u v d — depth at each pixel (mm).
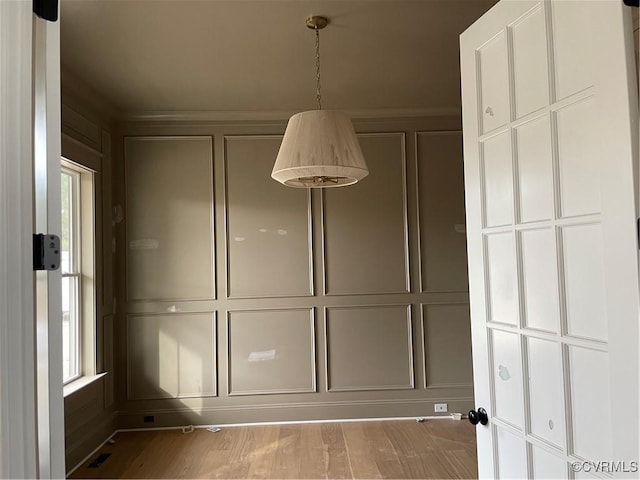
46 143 1228
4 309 1063
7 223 1083
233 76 3564
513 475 1464
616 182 1058
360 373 4465
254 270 4457
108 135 4297
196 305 4414
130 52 3102
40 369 1178
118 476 3305
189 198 4445
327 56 3234
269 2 2521
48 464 1187
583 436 1185
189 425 4344
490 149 1567
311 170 2449
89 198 3947
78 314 3854
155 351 4371
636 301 1010
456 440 3855
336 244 4508
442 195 4555
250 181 4484
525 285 1400
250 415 4383
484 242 1600
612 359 1069
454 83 3830
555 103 1259
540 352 1334
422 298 4512
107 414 4105
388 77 3670
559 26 1251
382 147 4551
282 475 3262
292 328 4457
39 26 1223
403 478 3172
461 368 4496
